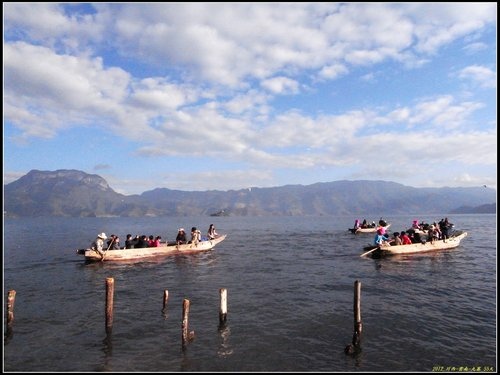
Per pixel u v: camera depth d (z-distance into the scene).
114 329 16.98
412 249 37.66
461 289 23.44
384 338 15.75
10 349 14.90
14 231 109.31
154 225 172.38
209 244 44.75
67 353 14.52
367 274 28.50
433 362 13.71
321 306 20.17
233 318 18.34
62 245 57.72
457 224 121.88
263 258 38.53
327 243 55.22
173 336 16.12
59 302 21.59
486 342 15.30
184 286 25.44
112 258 35.84
